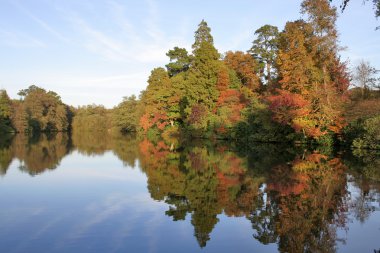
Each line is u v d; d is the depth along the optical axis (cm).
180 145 4122
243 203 1378
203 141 4578
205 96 5006
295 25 3631
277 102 3378
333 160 2491
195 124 4981
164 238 992
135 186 1759
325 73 3369
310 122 3309
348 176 1877
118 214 1245
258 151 3203
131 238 993
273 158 2666
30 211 1291
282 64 3684
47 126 9875
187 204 1377
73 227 1092
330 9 3312
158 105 5766
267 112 3703
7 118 8500
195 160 2681
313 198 1424
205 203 1388
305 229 1063
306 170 2081
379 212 1225
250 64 5803
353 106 3369
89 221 1158
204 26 6131
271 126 3709
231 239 985
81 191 1650
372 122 2927
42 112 9856
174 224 1123
